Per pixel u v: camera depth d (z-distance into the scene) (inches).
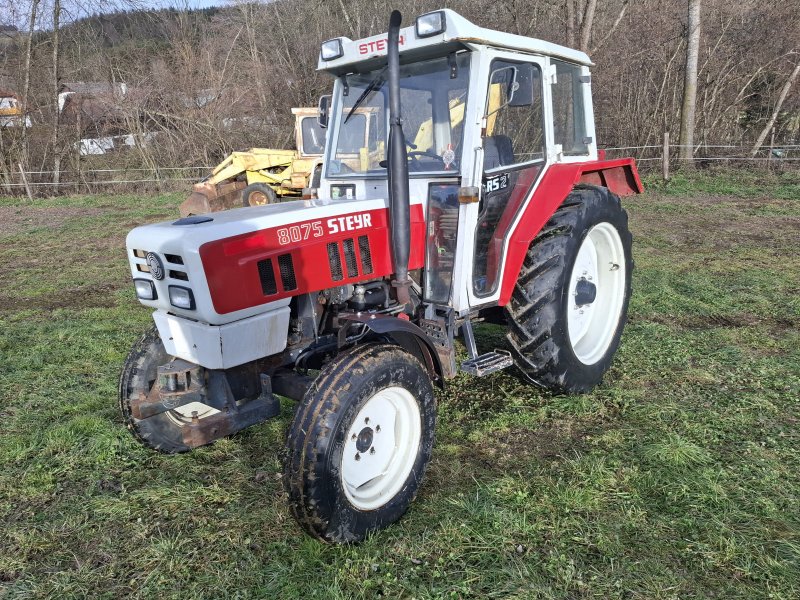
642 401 155.9
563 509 114.8
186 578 102.7
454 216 131.4
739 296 234.7
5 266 350.9
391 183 117.9
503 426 147.0
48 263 356.5
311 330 124.2
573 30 634.2
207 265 103.7
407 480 115.8
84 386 180.2
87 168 762.2
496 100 135.0
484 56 127.2
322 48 142.9
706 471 123.4
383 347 111.7
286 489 100.8
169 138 797.9
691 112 565.6
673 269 279.3
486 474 128.5
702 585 96.0
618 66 655.8
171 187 707.4
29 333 227.6
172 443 139.0
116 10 770.2
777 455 129.6
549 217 147.5
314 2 971.3
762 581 96.1
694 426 141.4
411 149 138.1
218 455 141.4
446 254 134.1
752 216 394.6
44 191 689.6
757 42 613.6
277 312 114.4
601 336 172.7
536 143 152.6
